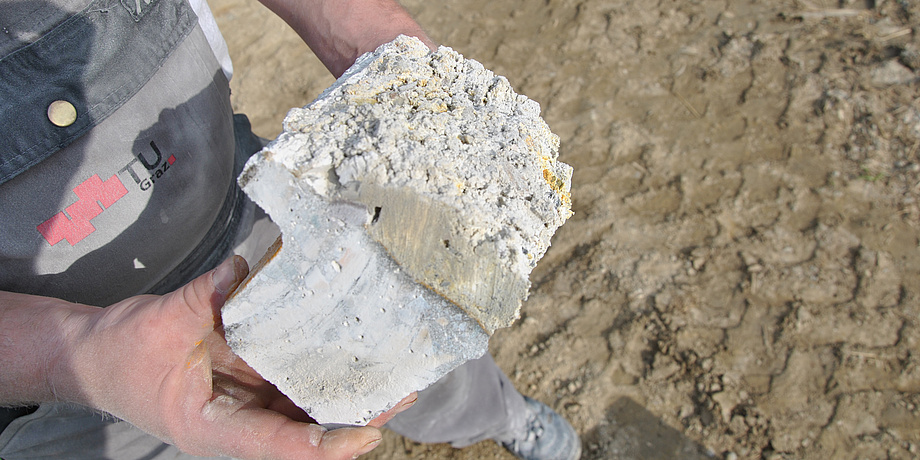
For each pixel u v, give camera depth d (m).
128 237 0.51
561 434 0.88
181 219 0.54
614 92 1.31
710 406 0.91
